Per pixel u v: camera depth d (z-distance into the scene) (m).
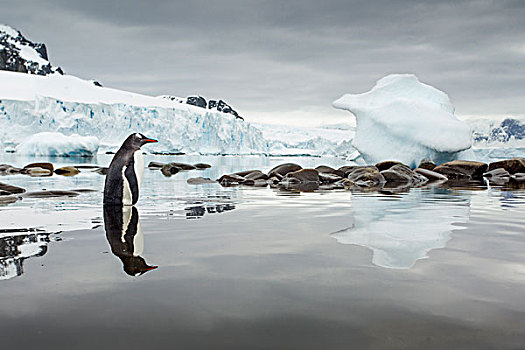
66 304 1.25
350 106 15.80
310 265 1.72
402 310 1.20
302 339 1.02
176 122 39.94
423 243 2.21
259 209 3.85
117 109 37.66
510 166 12.02
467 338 1.02
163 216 3.33
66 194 5.20
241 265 1.73
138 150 4.16
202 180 8.34
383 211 3.70
